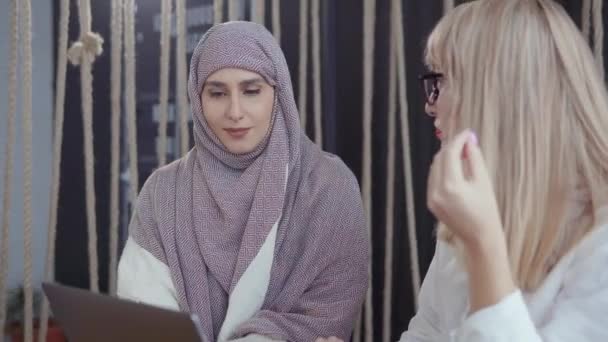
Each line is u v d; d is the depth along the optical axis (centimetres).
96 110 187
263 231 131
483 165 73
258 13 164
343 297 133
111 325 85
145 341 82
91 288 168
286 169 133
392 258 175
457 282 99
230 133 132
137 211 143
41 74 190
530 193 80
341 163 142
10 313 188
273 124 134
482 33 85
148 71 187
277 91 134
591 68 83
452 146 73
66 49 160
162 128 165
